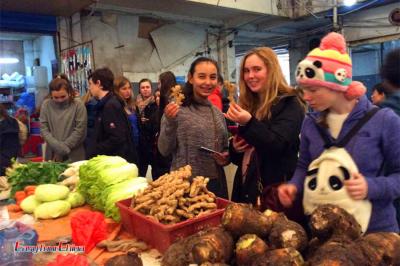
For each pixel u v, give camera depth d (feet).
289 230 3.40
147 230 4.78
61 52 20.39
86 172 6.56
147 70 24.82
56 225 5.87
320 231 3.35
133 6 22.90
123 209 5.30
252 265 3.11
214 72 7.33
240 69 6.55
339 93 4.25
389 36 24.48
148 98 14.66
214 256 3.30
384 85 8.01
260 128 5.56
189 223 4.46
